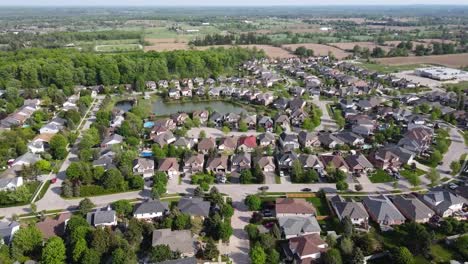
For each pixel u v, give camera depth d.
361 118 146.38
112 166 105.75
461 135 137.88
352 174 107.00
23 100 172.88
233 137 129.75
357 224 83.62
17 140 122.50
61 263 68.12
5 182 96.31
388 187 100.06
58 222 79.56
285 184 101.81
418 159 116.38
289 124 147.38
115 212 83.88
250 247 75.69
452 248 75.69
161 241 73.25
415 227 77.00
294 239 75.06
